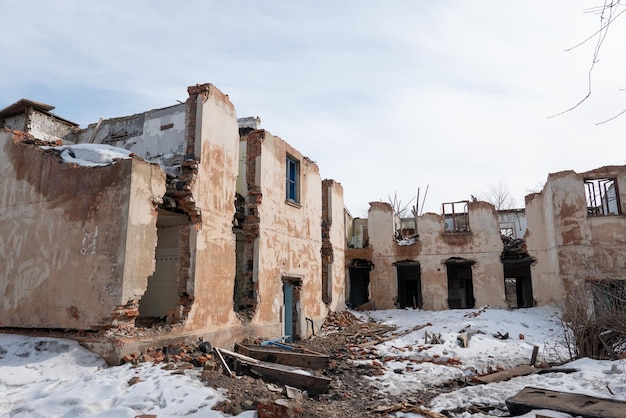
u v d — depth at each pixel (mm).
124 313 8836
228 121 12820
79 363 8312
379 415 7664
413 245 25547
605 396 7301
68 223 9758
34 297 9797
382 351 13820
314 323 17734
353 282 28906
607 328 10281
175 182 10867
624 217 20625
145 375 7570
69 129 17344
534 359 11188
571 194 21344
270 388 7910
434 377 10641
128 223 9016
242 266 14688
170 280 12641
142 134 14500
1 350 8922
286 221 16016
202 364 8648
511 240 25734
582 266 20516
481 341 15078
